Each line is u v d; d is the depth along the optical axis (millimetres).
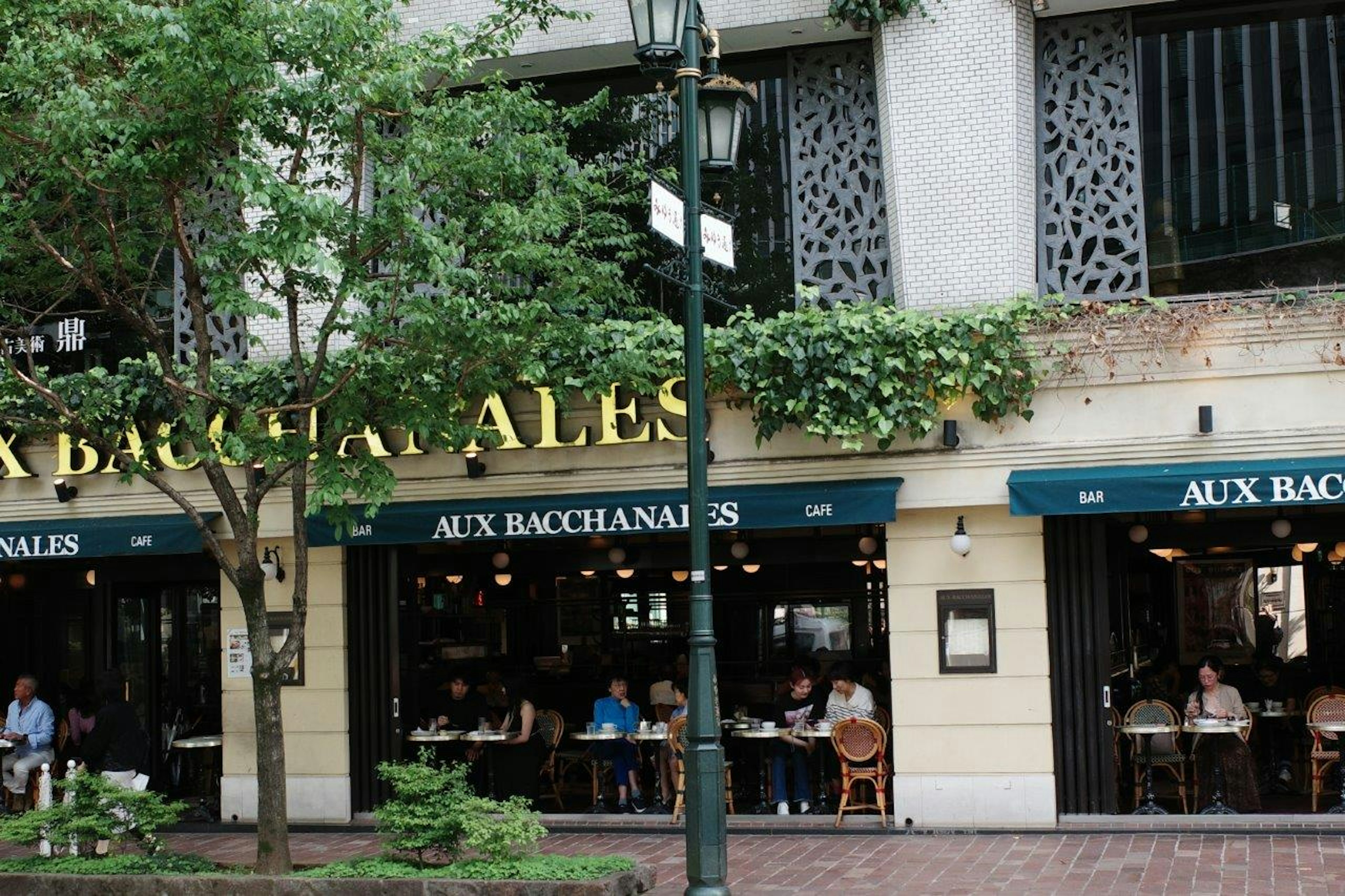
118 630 17688
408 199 11688
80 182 11820
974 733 13922
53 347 16938
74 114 10695
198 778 17562
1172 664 17844
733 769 17094
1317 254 13953
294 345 12258
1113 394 13664
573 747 18219
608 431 14586
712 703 10141
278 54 11430
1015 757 13820
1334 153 13984
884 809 14094
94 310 15609
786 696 15852
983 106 14281
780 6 14727
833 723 14922
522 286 14094
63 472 16000
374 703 15594
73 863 11719
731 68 15500
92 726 17188
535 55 15344
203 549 15492
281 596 15727
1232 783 14031
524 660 20266
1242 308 13312
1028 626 13883
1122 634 16359
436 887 10508
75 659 19141
